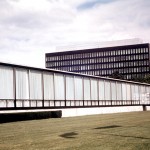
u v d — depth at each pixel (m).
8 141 12.67
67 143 11.73
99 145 11.01
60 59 151.62
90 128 18.03
